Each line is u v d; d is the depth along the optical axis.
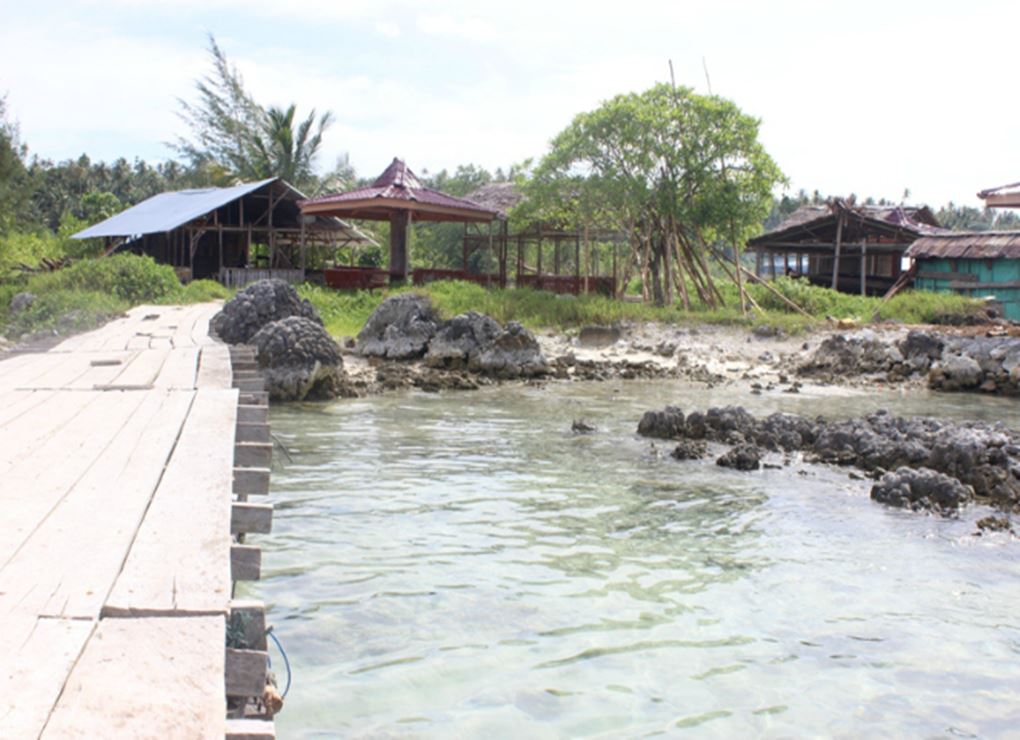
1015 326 27.16
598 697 5.52
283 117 53.91
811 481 11.33
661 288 32.34
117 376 10.16
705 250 32.31
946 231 36.59
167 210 37.75
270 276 34.75
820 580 7.74
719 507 9.99
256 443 7.05
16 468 5.59
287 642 6.13
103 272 25.36
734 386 20.38
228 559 4.00
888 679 5.93
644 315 27.19
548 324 26.88
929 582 7.77
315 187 55.31
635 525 9.20
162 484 5.26
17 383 9.52
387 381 19.03
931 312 29.08
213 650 3.15
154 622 3.36
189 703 2.79
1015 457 11.73
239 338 18.34
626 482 11.04
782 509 9.97
